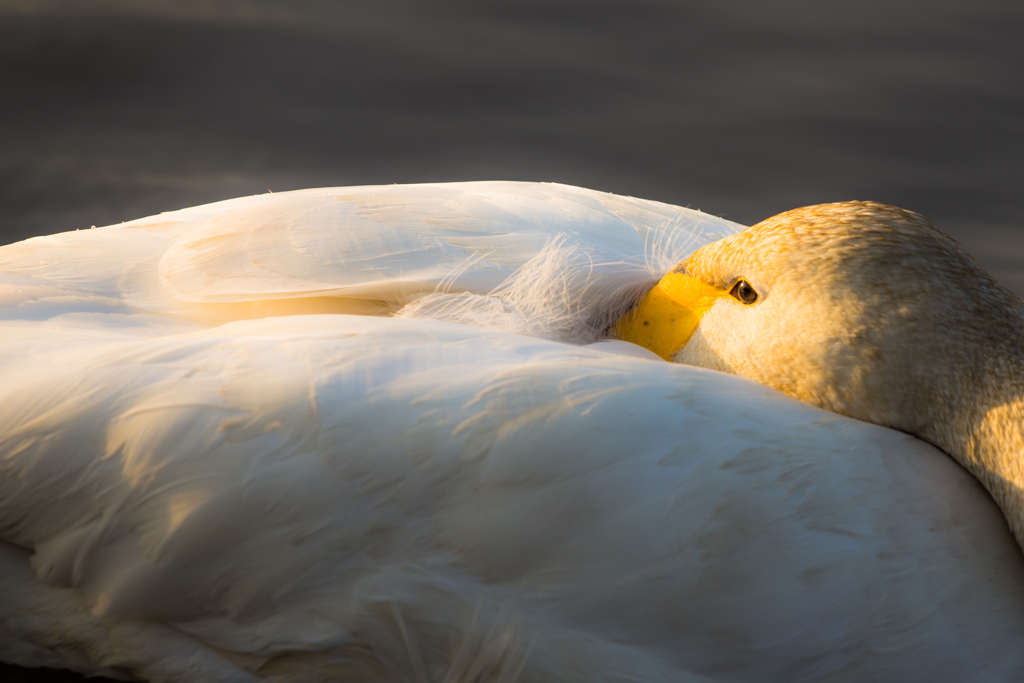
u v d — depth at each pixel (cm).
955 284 596
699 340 602
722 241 602
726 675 593
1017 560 595
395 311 604
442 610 593
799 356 598
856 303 597
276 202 607
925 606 593
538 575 593
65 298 604
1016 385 595
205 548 594
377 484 593
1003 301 596
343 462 593
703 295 602
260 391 594
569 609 593
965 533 594
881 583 593
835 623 592
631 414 594
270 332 597
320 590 594
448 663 593
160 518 594
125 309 604
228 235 605
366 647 594
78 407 595
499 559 593
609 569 592
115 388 595
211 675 596
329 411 594
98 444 595
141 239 608
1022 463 594
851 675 593
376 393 594
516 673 593
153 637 596
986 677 593
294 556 593
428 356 596
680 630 593
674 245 609
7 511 596
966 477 596
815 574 592
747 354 600
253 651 595
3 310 602
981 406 595
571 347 598
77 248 607
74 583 595
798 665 593
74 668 598
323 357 595
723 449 593
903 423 597
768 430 594
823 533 593
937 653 593
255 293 602
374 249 604
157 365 596
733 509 593
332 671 595
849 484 593
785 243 598
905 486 594
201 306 604
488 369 595
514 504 593
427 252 604
